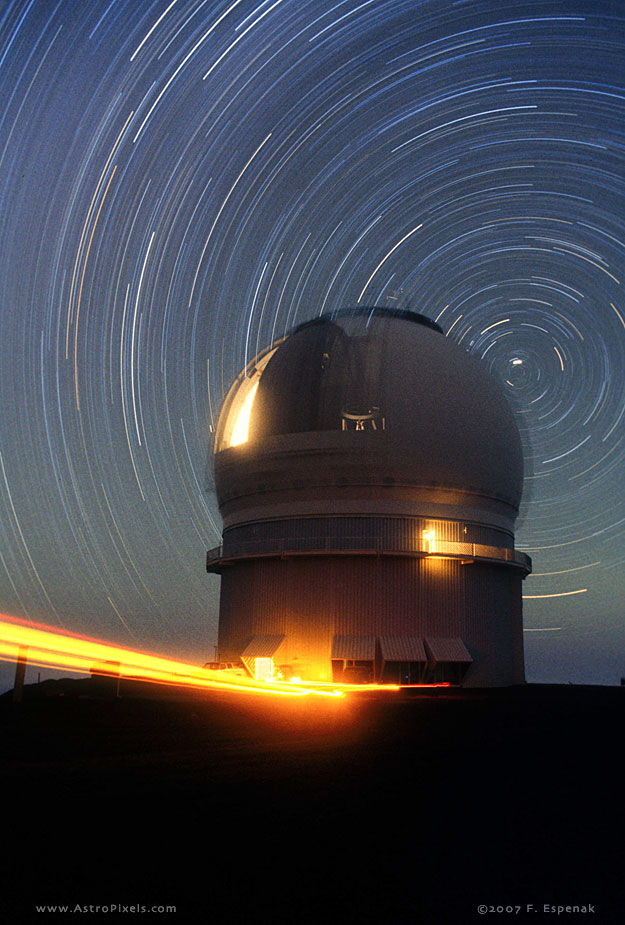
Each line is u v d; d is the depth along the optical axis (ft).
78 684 89.66
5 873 20.49
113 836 24.41
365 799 32.65
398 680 109.19
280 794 32.45
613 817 31.55
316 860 23.25
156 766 38.19
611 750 52.65
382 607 111.96
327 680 109.91
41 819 26.11
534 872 23.48
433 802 32.96
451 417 116.16
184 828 25.77
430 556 112.78
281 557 114.52
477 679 112.68
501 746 52.44
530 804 33.65
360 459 113.29
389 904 19.95
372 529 112.57
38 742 46.60
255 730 55.83
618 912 20.16
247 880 21.03
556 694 102.73
